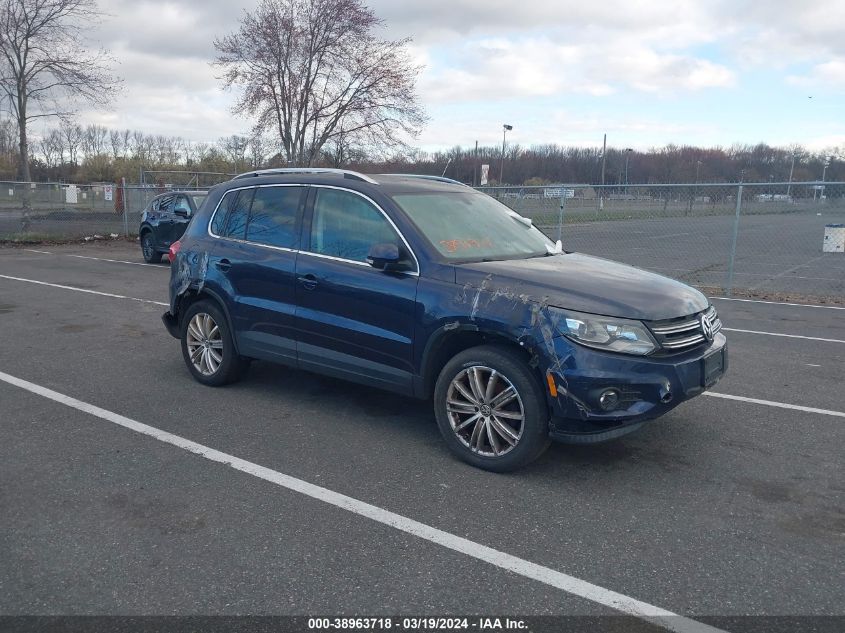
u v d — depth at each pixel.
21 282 13.35
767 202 19.50
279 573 3.43
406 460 4.82
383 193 5.27
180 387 6.48
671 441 5.19
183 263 6.44
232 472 4.60
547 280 4.54
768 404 6.07
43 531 3.82
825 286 14.17
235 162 34.38
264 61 23.62
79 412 5.77
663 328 4.33
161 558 3.56
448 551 3.64
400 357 4.96
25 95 23.55
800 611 3.14
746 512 4.08
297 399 6.15
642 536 3.80
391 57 24.12
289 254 5.62
